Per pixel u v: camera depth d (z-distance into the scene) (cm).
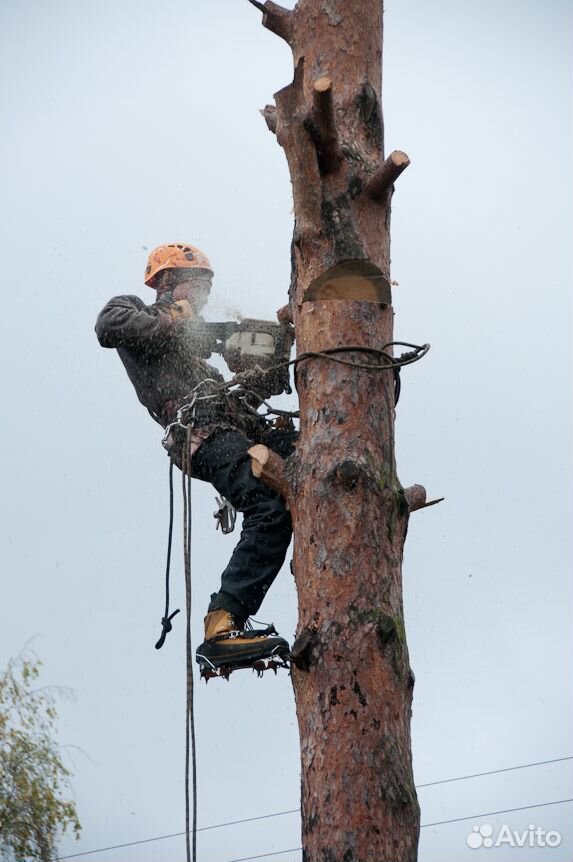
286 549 1170
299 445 1085
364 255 1083
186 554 1155
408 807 984
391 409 1087
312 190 1085
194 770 1094
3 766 1864
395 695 1005
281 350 1251
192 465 1210
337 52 1135
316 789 990
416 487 1216
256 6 1166
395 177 1083
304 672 1020
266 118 1194
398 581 1050
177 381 1238
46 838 1842
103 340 1220
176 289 1305
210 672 1157
